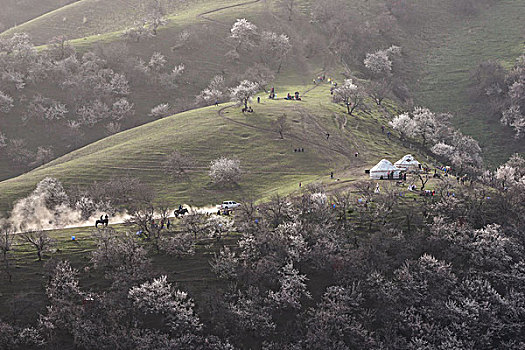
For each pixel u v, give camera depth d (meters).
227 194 118.25
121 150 141.25
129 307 75.56
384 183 116.75
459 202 102.19
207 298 78.38
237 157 138.38
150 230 93.00
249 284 81.94
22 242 89.50
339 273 83.56
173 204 112.44
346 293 80.50
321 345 73.69
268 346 73.81
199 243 90.25
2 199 113.44
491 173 139.75
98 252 83.62
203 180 125.56
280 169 132.88
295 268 85.50
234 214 101.19
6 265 81.44
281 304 79.50
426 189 110.12
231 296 79.50
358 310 80.00
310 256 85.69
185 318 73.94
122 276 79.50
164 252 87.56
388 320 79.00
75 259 84.50
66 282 76.94
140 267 80.94
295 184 121.81
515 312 79.81
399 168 127.62
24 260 83.38
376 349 74.44
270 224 94.94
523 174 139.25
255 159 137.62
